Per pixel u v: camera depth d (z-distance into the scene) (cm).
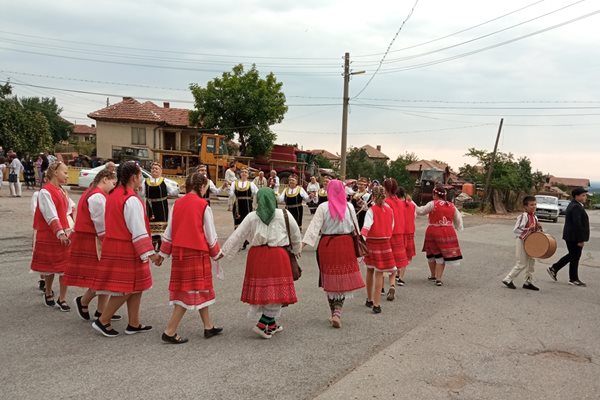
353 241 582
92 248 542
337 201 578
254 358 467
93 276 540
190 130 3641
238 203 1119
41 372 418
